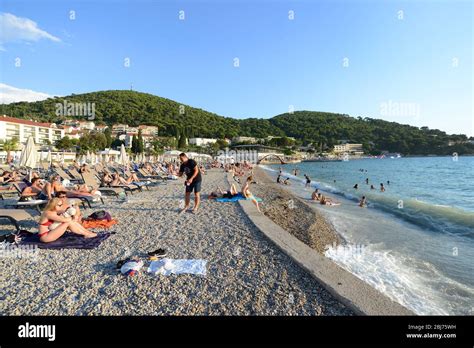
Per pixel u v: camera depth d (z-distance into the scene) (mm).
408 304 4453
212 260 4293
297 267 4051
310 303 3113
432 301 4570
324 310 2982
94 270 3855
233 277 3709
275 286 3480
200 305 3049
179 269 3881
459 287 5145
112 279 3594
